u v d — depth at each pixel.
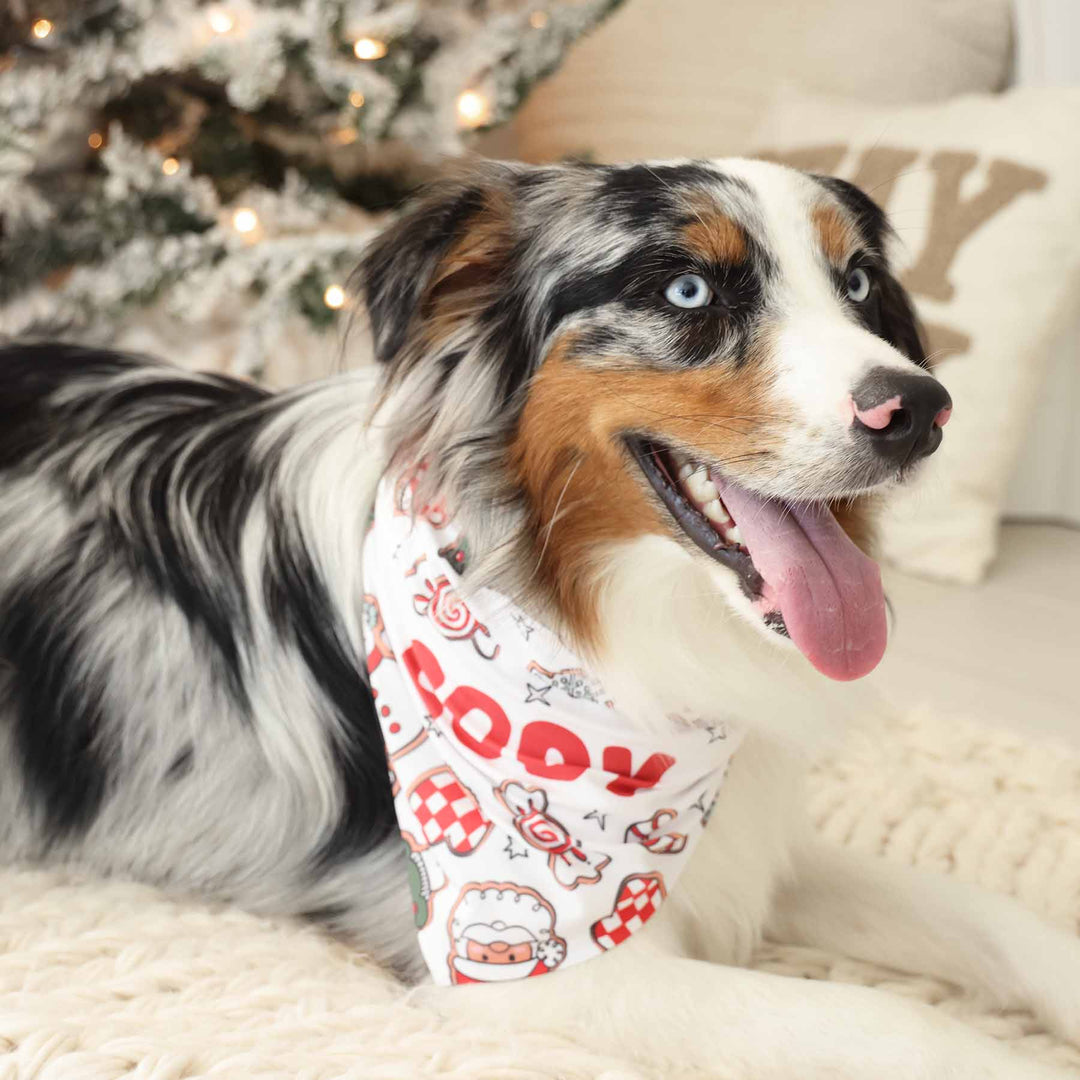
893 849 0.93
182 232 1.45
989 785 0.99
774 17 1.62
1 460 0.94
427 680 0.80
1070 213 1.33
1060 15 1.54
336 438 0.87
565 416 0.78
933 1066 0.70
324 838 0.85
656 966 0.76
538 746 0.79
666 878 0.78
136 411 0.95
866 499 0.81
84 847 0.89
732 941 0.84
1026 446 1.53
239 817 0.87
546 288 0.79
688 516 0.77
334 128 1.50
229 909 0.86
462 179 0.82
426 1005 0.78
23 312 1.43
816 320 0.75
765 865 0.85
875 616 0.76
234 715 0.87
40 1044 0.71
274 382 1.51
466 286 0.82
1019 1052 0.73
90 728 0.89
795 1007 0.73
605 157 1.67
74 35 1.37
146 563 0.89
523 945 0.76
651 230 0.76
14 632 0.90
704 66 1.64
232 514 0.88
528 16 1.51
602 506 0.78
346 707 0.85
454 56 1.48
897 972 0.83
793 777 0.87
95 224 1.41
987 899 0.83
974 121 1.40
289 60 1.37
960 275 1.35
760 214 0.77
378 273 0.81
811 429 0.72
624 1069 0.70
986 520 1.36
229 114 1.50
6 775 0.90
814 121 1.50
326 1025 0.74
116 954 0.80
